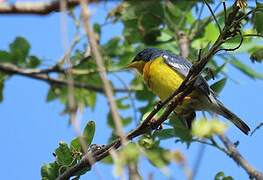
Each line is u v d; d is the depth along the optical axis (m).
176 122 10.70
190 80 8.44
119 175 4.91
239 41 9.83
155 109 8.78
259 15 8.74
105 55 12.95
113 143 8.92
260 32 8.79
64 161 9.19
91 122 9.19
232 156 9.44
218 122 5.47
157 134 10.05
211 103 10.52
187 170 5.00
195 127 5.48
